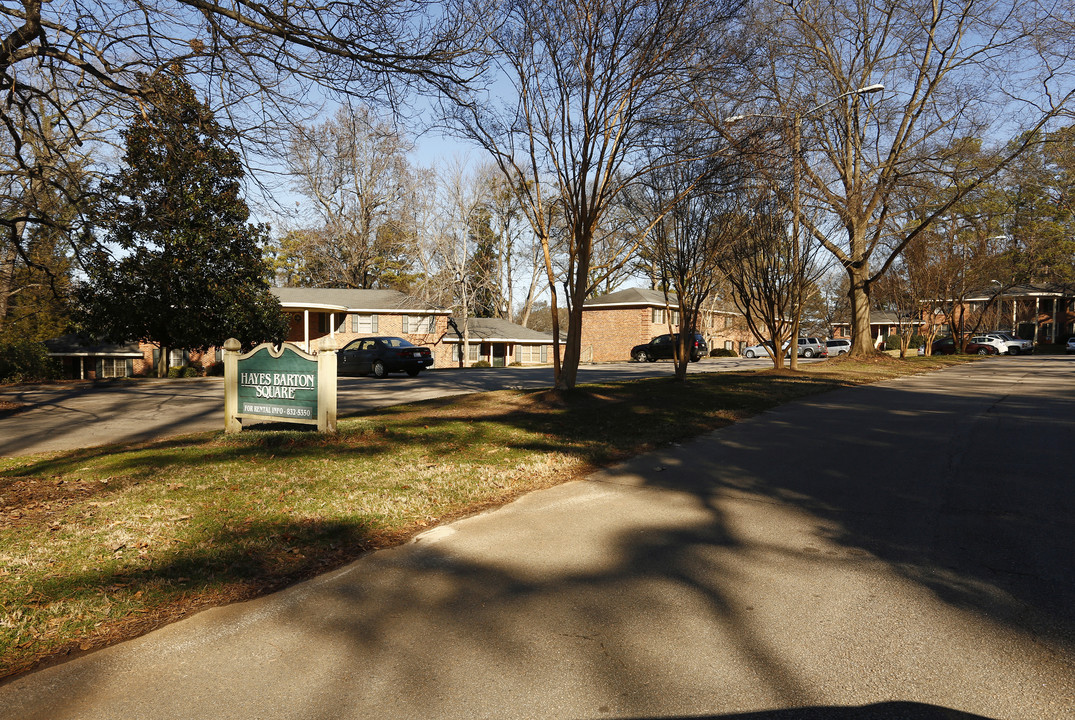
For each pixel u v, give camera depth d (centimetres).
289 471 694
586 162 1188
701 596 390
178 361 3706
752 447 867
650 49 1092
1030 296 5141
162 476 671
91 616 364
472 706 278
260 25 729
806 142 2014
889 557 453
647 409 1184
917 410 1199
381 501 590
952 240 3275
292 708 278
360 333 4081
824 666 307
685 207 1531
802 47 2336
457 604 383
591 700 282
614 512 576
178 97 833
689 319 1703
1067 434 913
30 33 721
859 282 2638
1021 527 513
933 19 2206
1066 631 338
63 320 2784
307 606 382
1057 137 2106
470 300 4466
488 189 3962
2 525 514
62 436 1010
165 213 1020
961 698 279
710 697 282
